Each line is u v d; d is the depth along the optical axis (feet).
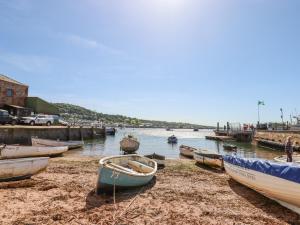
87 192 34.91
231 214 28.50
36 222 24.38
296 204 29.07
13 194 32.42
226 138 188.44
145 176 38.42
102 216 26.63
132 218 26.48
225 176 49.03
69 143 100.27
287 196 29.63
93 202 30.96
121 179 34.60
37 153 65.16
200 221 26.32
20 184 37.06
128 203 31.27
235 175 41.27
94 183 39.91
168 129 606.14
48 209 27.84
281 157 61.05
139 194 35.27
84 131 157.79
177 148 131.03
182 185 41.11
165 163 63.31
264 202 32.99
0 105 141.59
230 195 35.94
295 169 28.66
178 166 59.47
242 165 38.60
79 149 103.55
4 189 34.47
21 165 39.42
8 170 38.04
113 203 30.99
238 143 171.53
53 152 70.44
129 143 93.30
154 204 31.24
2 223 23.72
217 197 34.88
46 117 136.98
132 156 50.01
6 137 91.76
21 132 97.86
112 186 33.99
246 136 177.99
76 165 55.62
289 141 53.57
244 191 38.06
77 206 29.27
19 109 143.95
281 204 31.45
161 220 26.25
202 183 42.86
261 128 191.01
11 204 28.81
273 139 135.95
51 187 36.40
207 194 36.24
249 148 136.36
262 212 29.37
